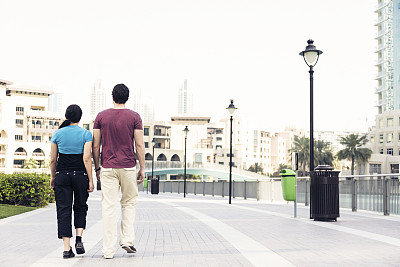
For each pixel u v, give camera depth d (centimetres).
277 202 2183
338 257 581
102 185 584
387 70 10025
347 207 1530
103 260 552
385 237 791
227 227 962
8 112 9550
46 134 9906
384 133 9862
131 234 594
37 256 580
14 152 9181
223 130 14362
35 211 1345
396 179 1245
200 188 3594
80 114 606
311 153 1191
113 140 582
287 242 726
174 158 11669
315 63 1247
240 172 9844
